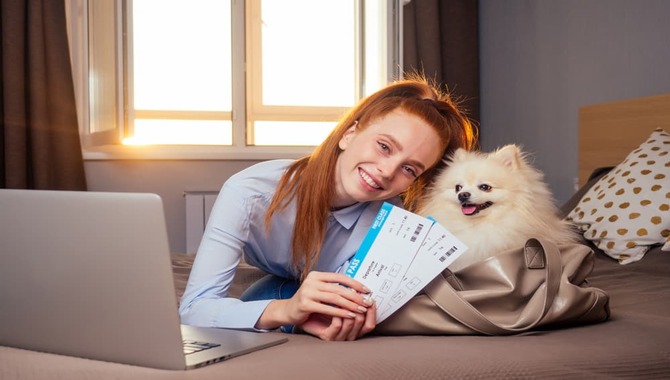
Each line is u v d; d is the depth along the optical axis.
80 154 3.68
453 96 4.16
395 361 0.89
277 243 1.36
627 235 2.12
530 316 1.10
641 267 1.97
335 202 1.32
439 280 1.11
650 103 2.73
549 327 1.15
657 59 2.79
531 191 1.61
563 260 1.22
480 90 4.25
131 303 0.85
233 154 4.00
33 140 3.53
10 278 0.92
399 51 3.45
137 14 4.15
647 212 2.13
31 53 3.52
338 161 1.28
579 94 3.31
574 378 0.89
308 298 1.06
